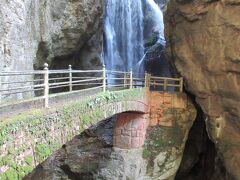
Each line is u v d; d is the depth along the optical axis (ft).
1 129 21.33
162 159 54.44
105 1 80.07
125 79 54.95
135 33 93.81
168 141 55.62
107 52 85.10
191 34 55.26
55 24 57.36
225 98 51.06
